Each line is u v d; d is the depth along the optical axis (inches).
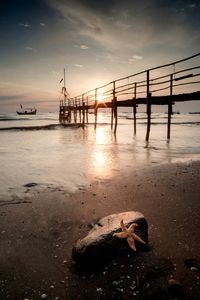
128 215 135.5
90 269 113.9
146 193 205.6
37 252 129.9
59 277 111.0
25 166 328.2
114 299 98.1
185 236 138.1
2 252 129.8
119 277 109.1
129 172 279.0
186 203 179.6
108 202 192.7
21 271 115.2
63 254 127.9
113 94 753.6
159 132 936.9
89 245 114.3
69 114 1556.3
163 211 170.7
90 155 407.2
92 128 1150.3
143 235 126.9
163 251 125.6
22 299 99.0
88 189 224.8
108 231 121.3
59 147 510.3
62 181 253.3
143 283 105.0
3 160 370.9
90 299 98.6
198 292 99.1
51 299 98.9
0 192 220.5
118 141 610.5
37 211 178.9
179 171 266.8
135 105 719.1
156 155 398.6
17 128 1091.3
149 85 532.1
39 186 237.8
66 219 166.1
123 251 121.1
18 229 153.2
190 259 118.7
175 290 99.3
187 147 498.0
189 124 1594.5
